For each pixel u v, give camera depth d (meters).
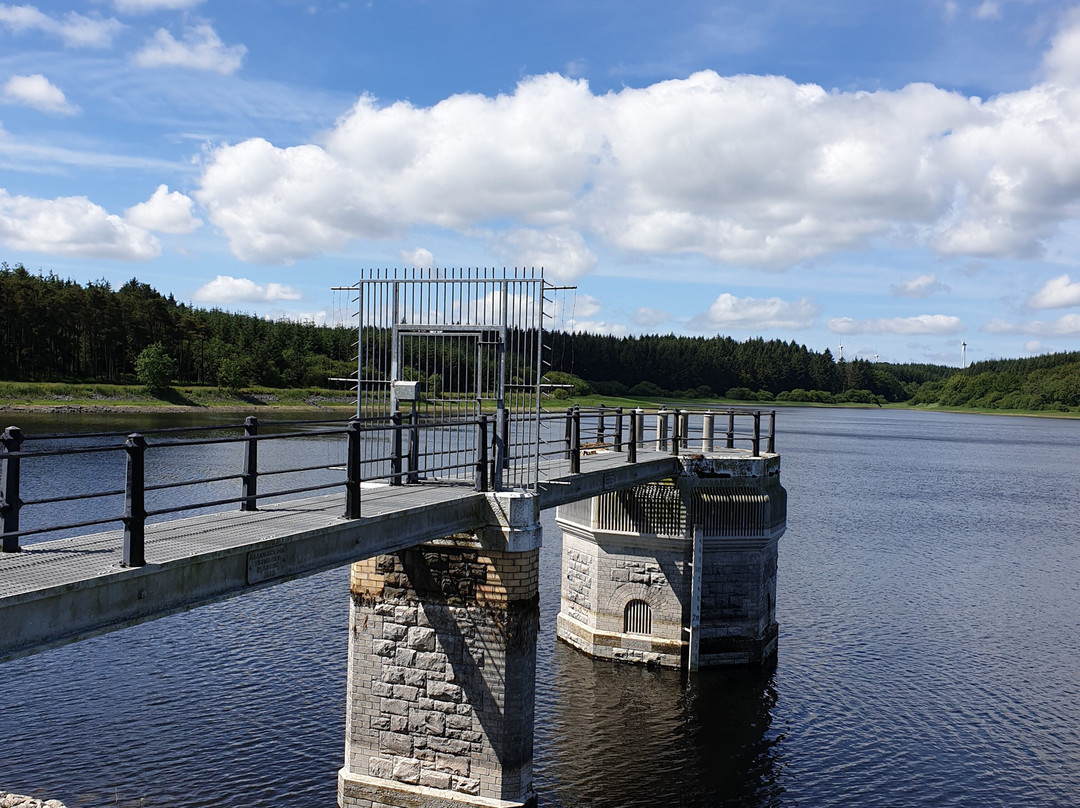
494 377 16.22
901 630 27.95
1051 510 58.47
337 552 10.52
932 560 39.38
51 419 79.62
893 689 22.62
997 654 25.83
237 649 23.55
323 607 27.66
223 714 19.22
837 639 26.67
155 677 21.34
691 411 23.66
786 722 20.19
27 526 33.22
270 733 18.30
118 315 114.38
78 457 56.00
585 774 17.38
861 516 52.25
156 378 100.88
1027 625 29.05
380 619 13.99
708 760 18.16
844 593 32.38
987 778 17.94
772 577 24.28
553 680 21.84
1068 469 89.06
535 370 14.86
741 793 16.91
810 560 38.12
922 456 99.44
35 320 103.56
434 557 13.67
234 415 97.56
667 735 19.23
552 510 50.66
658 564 22.55
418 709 13.84
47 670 21.62
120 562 8.09
